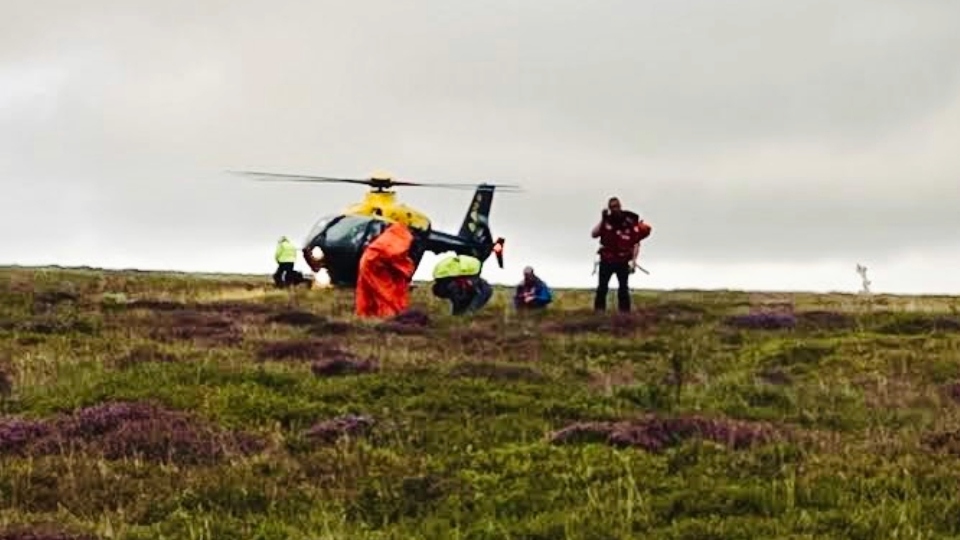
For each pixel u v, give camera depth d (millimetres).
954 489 17109
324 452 19859
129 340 34062
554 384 26609
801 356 31547
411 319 40594
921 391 26594
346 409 23016
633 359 32062
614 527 15875
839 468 18375
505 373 27234
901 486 17391
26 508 17266
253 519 16766
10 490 17781
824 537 15297
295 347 30750
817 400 25578
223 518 16688
